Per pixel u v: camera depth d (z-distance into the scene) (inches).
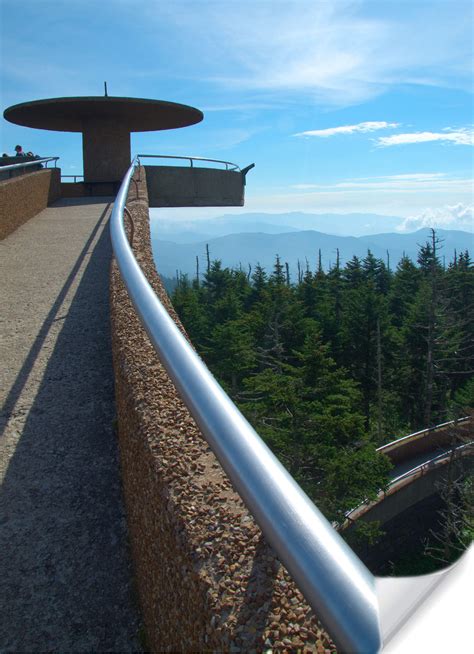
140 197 361.7
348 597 26.8
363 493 895.1
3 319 223.1
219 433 43.6
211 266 2728.8
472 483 1056.2
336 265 2613.2
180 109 753.0
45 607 88.8
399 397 1777.8
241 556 52.3
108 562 97.9
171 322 71.1
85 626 85.4
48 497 115.3
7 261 320.2
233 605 46.3
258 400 1194.0
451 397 1856.5
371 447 971.9
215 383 52.2
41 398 157.6
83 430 140.3
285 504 34.0
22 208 446.6
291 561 30.7
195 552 54.1
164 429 82.1
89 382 166.9
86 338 201.3
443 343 1680.6
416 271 2460.6
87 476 122.0
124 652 81.2
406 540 1043.9
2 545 101.9
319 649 40.7
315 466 985.5
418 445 1179.9
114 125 780.0
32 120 823.7
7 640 83.1
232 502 61.8
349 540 922.7
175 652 59.7
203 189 783.1
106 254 335.3
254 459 38.9
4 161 732.0
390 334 1833.2
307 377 1218.6
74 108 732.7
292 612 44.7
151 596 75.0
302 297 2353.6
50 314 228.2
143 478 80.7
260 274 2578.7
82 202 625.0
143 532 81.0
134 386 99.9
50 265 310.5
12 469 125.0
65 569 96.3
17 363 181.5
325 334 1911.9
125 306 159.2
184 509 61.1
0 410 151.5
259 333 1884.8
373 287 2020.2
